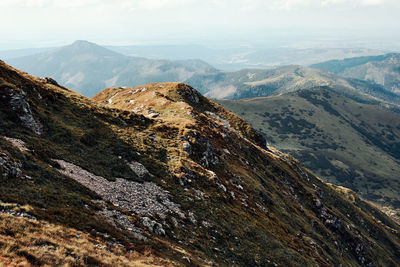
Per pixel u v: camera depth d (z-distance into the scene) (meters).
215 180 52.25
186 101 112.56
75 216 22.22
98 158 40.47
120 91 135.25
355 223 138.62
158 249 24.91
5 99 37.12
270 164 102.62
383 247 139.88
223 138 83.69
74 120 47.97
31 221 18.17
